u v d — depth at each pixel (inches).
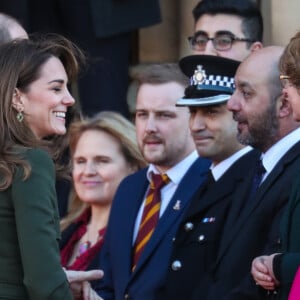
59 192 1250.0
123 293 972.6
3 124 815.7
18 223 795.4
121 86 1318.9
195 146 972.6
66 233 1083.9
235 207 897.5
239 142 903.7
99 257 1021.2
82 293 938.7
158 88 994.7
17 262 802.2
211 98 941.8
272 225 853.2
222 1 1166.3
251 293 850.1
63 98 852.6
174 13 1384.1
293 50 826.8
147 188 1006.4
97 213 1074.1
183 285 921.5
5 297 796.0
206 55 956.6
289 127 885.2
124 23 1295.5
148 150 991.6
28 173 799.1
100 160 1073.5
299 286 781.9
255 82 887.7
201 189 948.0
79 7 1300.4
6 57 839.7
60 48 877.2
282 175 866.1
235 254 869.2
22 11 1280.8
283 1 1325.0
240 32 1161.4
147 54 1393.9
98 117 1085.8
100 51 1307.8
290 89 830.5
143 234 984.3
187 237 932.6
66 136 920.3
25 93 840.3
